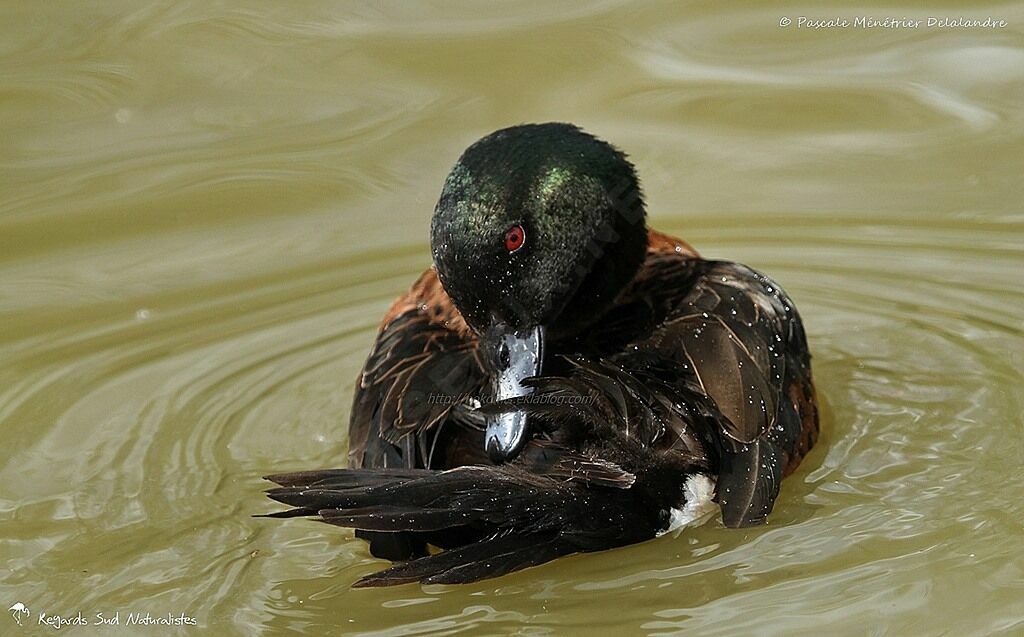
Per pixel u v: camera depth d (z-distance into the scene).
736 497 8.37
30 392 11.27
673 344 8.95
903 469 9.40
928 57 15.38
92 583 8.52
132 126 14.80
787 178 13.83
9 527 9.24
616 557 8.41
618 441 8.43
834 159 14.02
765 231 13.16
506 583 8.23
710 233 13.22
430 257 13.13
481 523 8.39
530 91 15.03
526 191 9.48
